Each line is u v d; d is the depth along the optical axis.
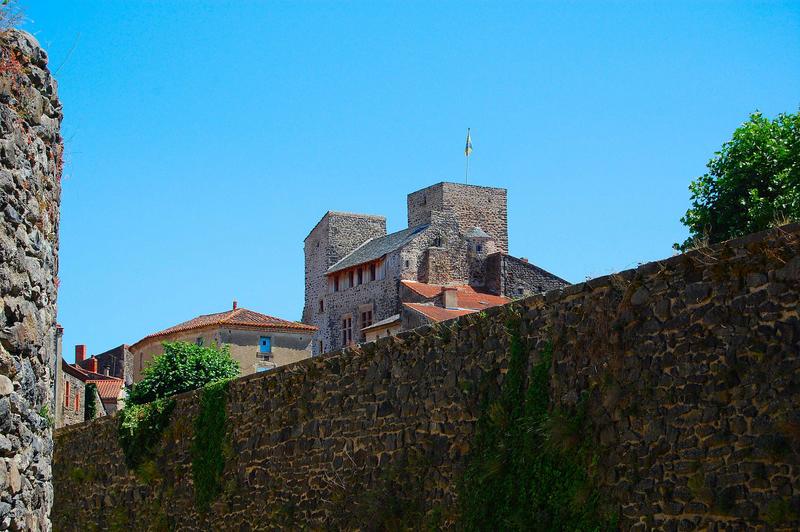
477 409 16.50
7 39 10.78
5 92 10.46
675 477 12.63
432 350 17.92
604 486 13.58
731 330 12.24
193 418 25.81
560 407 14.61
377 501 18.23
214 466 24.42
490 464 15.48
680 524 12.46
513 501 15.02
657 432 12.97
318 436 20.89
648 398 13.16
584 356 14.42
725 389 12.18
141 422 27.89
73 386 59.66
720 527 11.98
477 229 83.75
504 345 16.17
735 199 34.34
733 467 11.95
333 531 19.77
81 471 30.41
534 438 14.90
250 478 23.08
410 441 18.08
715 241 33.84
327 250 87.69
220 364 41.78
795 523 11.18
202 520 24.56
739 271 12.27
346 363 20.38
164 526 25.94
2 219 10.28
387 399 18.92
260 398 23.22
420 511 17.36
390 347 19.11
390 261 79.81
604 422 13.78
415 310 64.12
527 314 15.80
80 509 30.25
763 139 34.53
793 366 11.48
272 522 21.88
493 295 79.62
